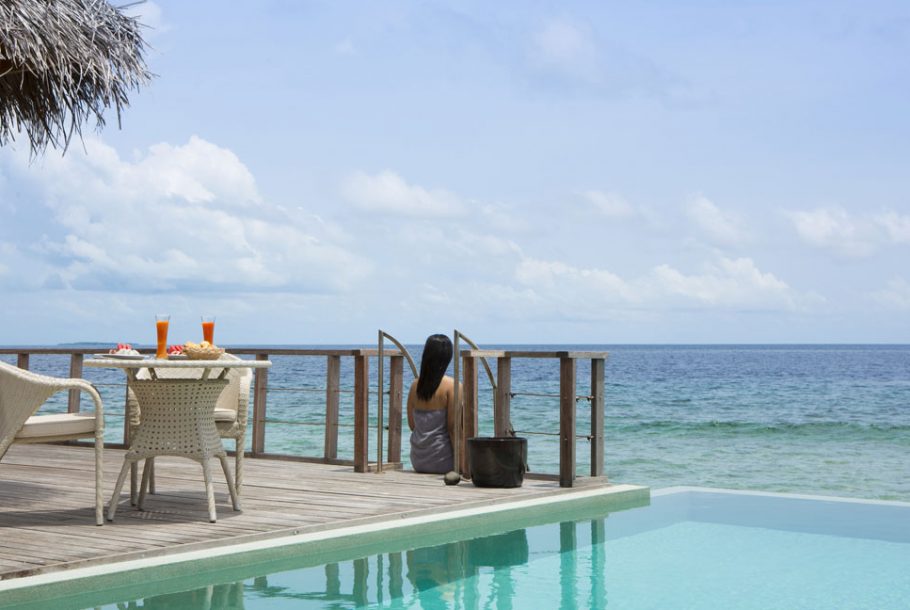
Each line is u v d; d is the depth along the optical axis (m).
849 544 4.55
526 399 27.62
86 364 4.44
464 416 6.10
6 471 6.40
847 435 19.09
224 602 3.41
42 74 4.66
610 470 14.18
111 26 4.93
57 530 4.26
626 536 4.75
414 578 3.82
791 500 5.86
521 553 4.34
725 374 39.69
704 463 14.95
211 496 4.49
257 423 7.46
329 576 3.84
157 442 4.50
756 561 4.18
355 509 4.88
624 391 30.98
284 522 4.48
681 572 3.97
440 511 4.91
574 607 3.41
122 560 3.70
